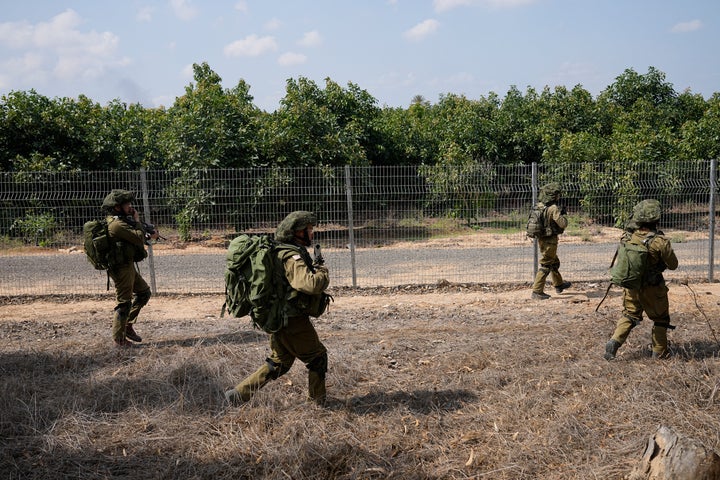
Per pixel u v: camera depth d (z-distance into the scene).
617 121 23.67
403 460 4.21
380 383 5.58
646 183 11.77
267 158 17.05
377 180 11.06
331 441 4.42
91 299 9.93
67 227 11.64
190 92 17.47
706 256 12.71
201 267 12.32
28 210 11.23
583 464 4.10
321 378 5.00
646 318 7.73
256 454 4.27
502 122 23.55
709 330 7.17
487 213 11.30
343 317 8.37
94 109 20.91
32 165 15.95
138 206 10.95
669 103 25.83
